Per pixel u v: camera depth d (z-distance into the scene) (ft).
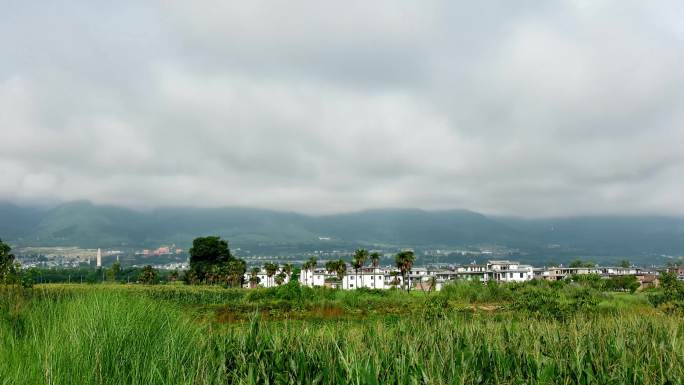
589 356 26.50
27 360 20.72
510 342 28.63
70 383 19.45
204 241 361.30
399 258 282.56
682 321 45.14
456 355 25.35
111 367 21.88
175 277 449.06
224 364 23.66
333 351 25.30
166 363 22.50
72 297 34.19
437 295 131.03
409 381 22.12
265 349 25.61
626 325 40.68
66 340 23.04
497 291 131.85
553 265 479.82
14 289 46.11
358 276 420.77
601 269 433.89
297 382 22.63
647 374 23.98
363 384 21.09
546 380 23.12
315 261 421.59
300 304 116.37
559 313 63.98
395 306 116.88
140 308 28.94
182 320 30.63
